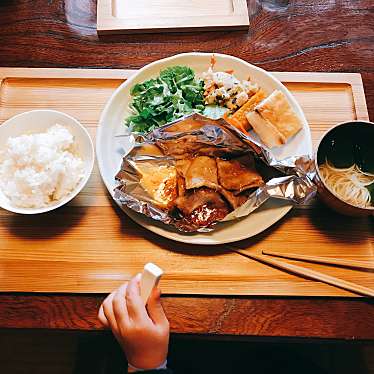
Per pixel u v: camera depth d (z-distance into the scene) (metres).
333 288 0.68
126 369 0.74
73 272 0.68
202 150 0.73
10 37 0.82
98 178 0.73
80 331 0.66
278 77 0.81
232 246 0.70
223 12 0.85
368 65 0.83
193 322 0.66
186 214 0.69
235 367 0.76
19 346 0.90
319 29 0.85
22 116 0.72
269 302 0.68
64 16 0.84
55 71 0.80
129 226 0.71
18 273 0.68
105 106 0.76
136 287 0.62
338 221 0.72
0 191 0.70
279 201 0.71
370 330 0.67
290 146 0.76
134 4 0.85
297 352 0.81
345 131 0.71
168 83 0.77
